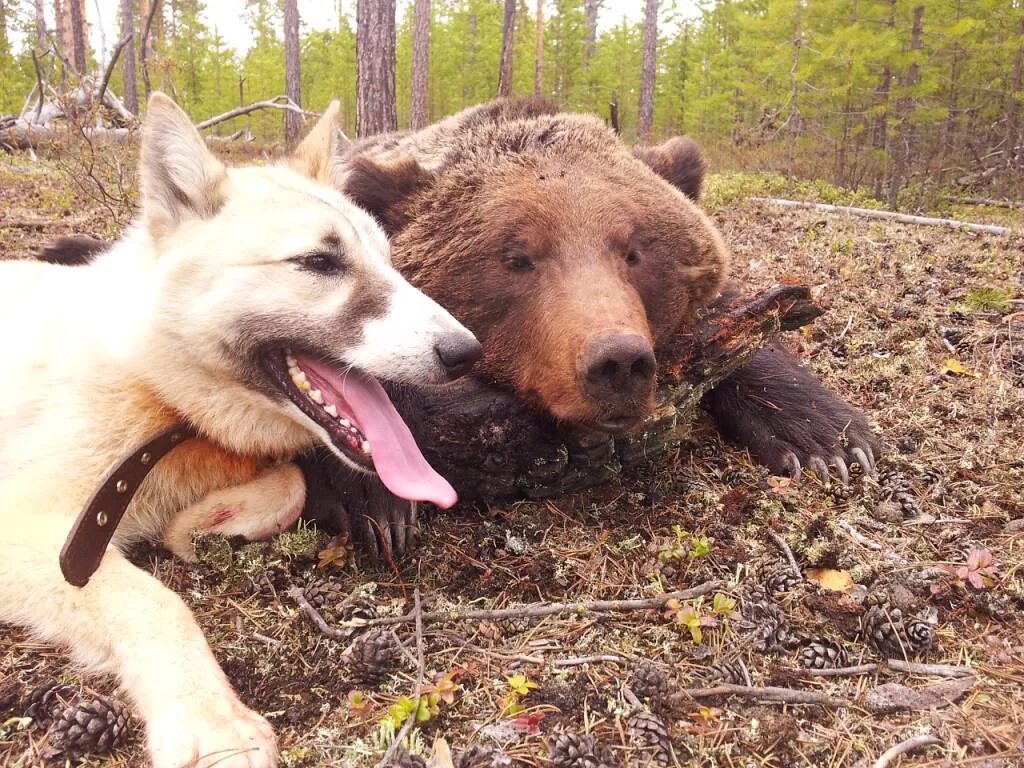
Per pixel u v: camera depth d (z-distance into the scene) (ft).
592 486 3.09
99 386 2.67
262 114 22.12
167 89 9.34
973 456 3.35
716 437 3.58
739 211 8.64
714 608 2.47
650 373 2.60
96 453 2.63
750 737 2.09
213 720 1.95
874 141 13.24
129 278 2.75
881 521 3.00
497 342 3.01
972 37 13.15
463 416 2.87
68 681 2.21
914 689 2.23
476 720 2.11
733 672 2.28
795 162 13.42
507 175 3.12
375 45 9.78
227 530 2.67
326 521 2.84
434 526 2.90
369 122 10.00
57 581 2.27
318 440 2.89
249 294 2.56
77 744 2.00
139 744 2.05
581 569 2.69
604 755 1.99
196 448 2.80
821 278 5.36
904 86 11.59
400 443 2.60
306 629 2.41
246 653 2.31
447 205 3.19
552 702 2.17
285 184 2.80
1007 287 5.08
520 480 2.95
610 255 2.95
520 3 33.04
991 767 1.99
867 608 2.48
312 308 2.57
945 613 2.53
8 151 11.30
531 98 3.66
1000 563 2.71
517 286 2.96
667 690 2.18
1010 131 13.66
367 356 2.55
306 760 2.00
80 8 19.10
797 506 3.07
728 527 2.91
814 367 4.18
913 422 3.63
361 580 2.64
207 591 2.58
